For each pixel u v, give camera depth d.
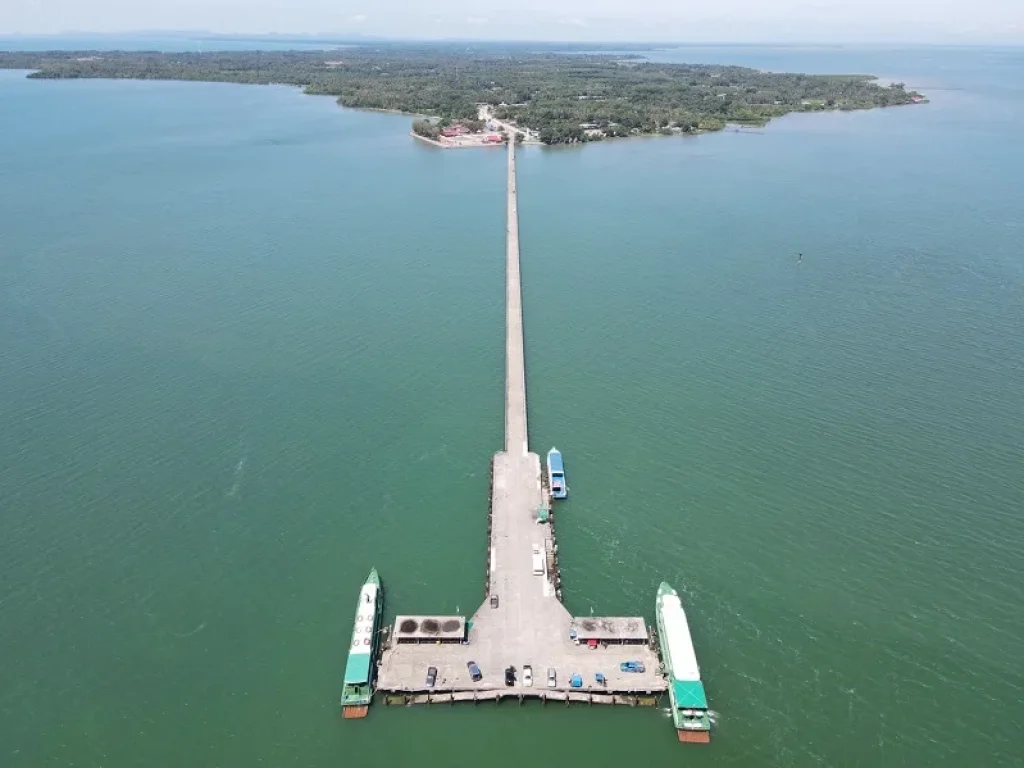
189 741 69.00
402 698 71.75
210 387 122.94
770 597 83.44
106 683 74.12
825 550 89.38
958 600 82.31
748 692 73.12
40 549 88.94
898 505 95.69
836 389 121.81
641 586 85.19
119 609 81.94
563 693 71.81
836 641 78.19
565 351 136.38
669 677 72.62
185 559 88.56
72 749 68.19
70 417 113.56
